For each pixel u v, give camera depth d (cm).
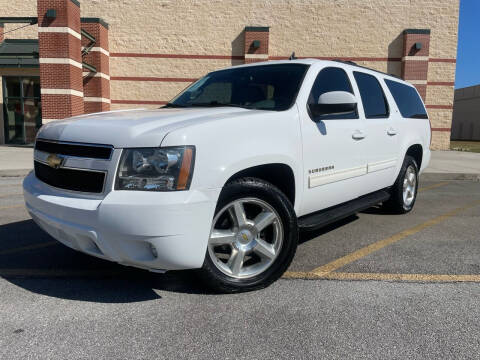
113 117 316
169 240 256
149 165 258
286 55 1938
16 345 236
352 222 543
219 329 256
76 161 281
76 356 226
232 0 1903
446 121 2006
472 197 761
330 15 1922
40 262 377
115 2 1883
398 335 251
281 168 332
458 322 268
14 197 699
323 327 260
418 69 1909
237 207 301
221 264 303
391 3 1919
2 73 1855
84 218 265
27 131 1939
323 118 375
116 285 325
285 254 322
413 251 418
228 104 382
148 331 253
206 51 1927
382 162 485
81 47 1708
